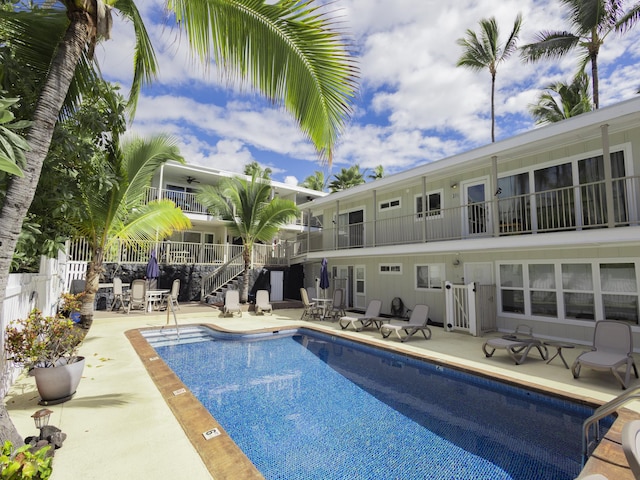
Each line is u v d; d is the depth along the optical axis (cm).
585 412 479
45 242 553
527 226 970
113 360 655
